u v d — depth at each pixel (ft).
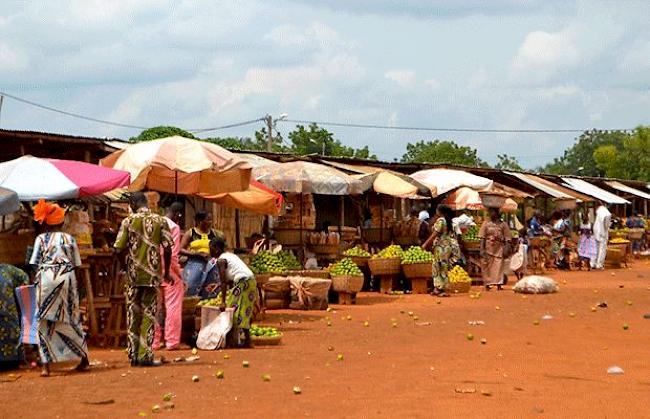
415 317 55.06
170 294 42.22
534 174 138.10
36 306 34.45
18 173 41.96
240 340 42.73
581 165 385.09
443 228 72.38
